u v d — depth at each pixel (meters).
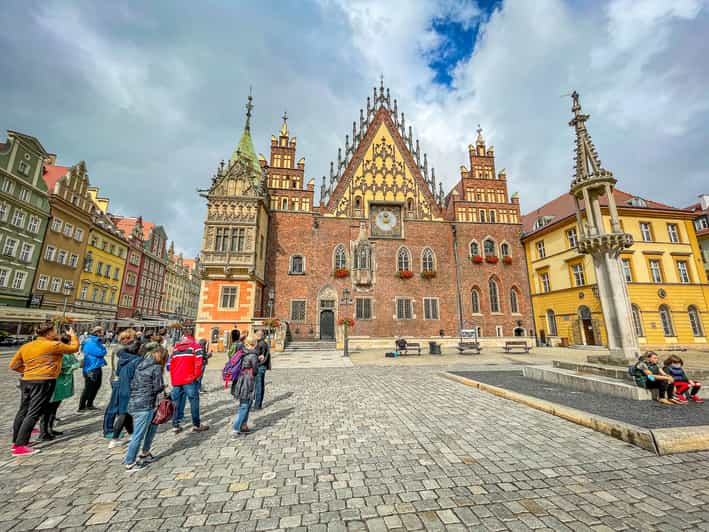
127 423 6.55
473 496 4.19
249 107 36.44
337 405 9.05
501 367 17.03
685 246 29.61
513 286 35.59
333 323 32.25
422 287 34.12
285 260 32.88
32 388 6.01
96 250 45.31
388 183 36.19
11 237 32.22
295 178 35.47
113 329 47.16
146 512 3.91
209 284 28.25
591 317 28.16
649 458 5.29
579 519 3.64
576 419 7.15
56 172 40.75
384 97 38.62
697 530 3.40
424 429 6.89
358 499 4.16
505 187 38.00
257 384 8.70
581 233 13.65
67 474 4.99
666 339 26.97
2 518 3.78
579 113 14.17
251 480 4.73
